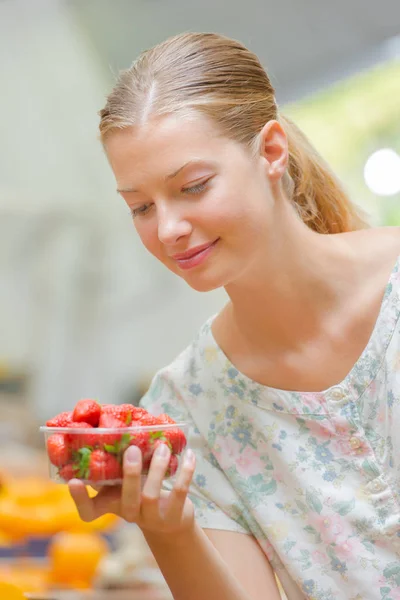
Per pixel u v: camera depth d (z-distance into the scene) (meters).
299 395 2.13
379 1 4.48
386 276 2.08
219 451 2.26
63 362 5.88
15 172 5.70
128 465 1.65
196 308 5.78
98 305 5.84
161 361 5.80
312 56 4.70
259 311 2.12
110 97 1.91
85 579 2.97
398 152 6.36
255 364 2.19
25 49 5.58
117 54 5.44
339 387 2.08
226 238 1.83
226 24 4.83
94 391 5.84
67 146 5.68
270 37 4.71
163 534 1.81
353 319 2.07
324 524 2.11
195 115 1.81
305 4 4.57
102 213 5.78
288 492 2.17
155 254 1.93
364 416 2.08
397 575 2.05
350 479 2.09
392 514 2.04
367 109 6.35
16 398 6.04
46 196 5.73
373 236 2.15
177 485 1.71
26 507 3.46
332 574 2.11
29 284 5.85
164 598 2.84
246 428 2.23
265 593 2.17
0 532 3.38
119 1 5.23
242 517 2.25
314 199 2.22
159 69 1.88
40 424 5.93
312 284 2.07
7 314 5.86
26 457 5.33
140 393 5.94
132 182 1.83
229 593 1.87
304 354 2.12
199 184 1.80
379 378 2.05
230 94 1.88
